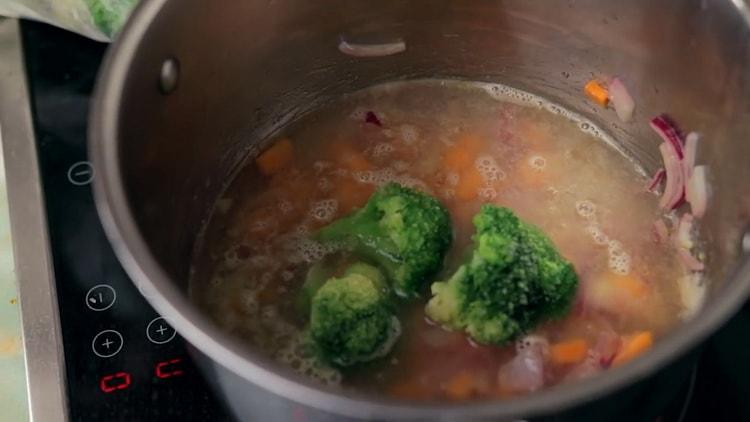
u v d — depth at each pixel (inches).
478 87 14.1
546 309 10.9
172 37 10.1
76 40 13.8
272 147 13.4
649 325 11.3
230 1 10.7
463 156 13.2
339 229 11.8
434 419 6.8
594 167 13.2
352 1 12.2
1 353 11.1
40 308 10.9
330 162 13.3
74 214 11.7
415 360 10.8
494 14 12.7
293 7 11.8
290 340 11.2
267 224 12.6
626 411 8.4
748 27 9.5
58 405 10.2
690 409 10.4
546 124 13.7
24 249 11.3
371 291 10.6
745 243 9.8
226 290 11.9
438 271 11.4
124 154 9.1
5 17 13.7
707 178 11.5
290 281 11.9
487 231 10.7
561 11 12.2
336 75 13.5
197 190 12.3
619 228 12.4
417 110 13.9
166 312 7.6
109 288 11.1
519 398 7.0
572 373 10.7
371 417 6.9
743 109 10.2
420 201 11.5
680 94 11.7
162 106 10.5
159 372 10.5
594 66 12.8
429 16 12.8
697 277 11.6
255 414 8.9
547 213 12.6
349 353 10.5
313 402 7.0
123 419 10.2
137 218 8.8
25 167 12.1
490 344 10.7
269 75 12.7
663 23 11.1
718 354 10.7
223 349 7.3
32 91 13.0
